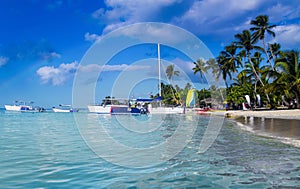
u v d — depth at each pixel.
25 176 5.14
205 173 5.43
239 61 46.78
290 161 6.39
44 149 8.17
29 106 57.81
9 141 10.04
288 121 18.16
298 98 31.27
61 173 5.37
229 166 5.99
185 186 4.62
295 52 30.11
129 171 5.58
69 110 52.22
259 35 40.59
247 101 42.97
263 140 10.05
